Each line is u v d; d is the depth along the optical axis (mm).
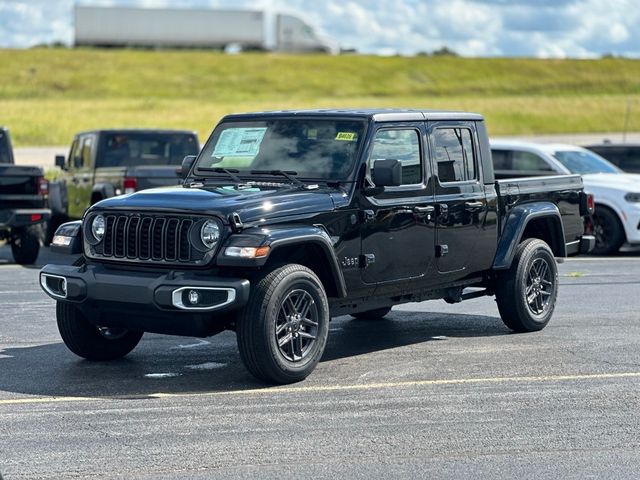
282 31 103875
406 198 9062
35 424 6977
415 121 9266
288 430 6836
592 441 6641
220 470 6023
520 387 8062
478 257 9820
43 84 77312
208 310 7711
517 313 10227
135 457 6254
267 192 8352
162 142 17906
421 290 9453
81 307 8336
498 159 18453
